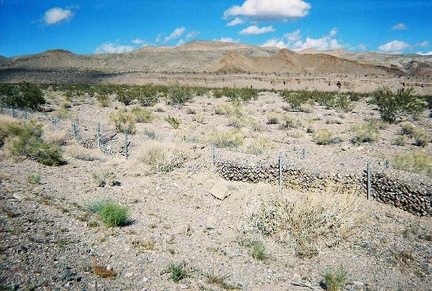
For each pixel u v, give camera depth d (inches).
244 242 368.2
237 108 1476.4
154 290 259.8
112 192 485.7
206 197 493.7
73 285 243.1
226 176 584.4
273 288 285.0
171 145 662.5
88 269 271.4
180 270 286.0
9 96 1432.1
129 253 311.9
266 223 393.7
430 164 617.0
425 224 429.7
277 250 359.3
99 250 308.2
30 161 598.5
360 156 739.4
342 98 1872.5
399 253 362.6
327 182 480.1
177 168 609.3
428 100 2057.1
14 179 478.9
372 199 495.5
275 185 547.2
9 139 700.7
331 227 382.9
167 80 4869.6
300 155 700.0
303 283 296.2
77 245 306.7
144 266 293.6
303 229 375.6
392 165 625.3
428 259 353.4
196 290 267.9
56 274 250.5
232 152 672.4
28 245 280.7
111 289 249.8
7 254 259.1
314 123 1215.6
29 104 1405.0
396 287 302.8
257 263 326.0
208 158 629.9
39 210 366.3
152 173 579.5
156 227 383.2
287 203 405.4
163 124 1125.1
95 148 759.7
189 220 418.3
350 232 395.9
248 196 485.4
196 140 832.3
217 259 324.2
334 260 345.7
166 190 512.1
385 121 1310.3
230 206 469.1
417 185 465.1
